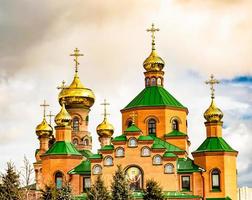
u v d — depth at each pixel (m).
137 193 109.44
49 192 102.69
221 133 118.81
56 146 119.44
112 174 111.75
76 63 143.12
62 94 140.50
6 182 95.50
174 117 123.75
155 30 130.88
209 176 113.75
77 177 115.50
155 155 111.50
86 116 140.88
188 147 127.12
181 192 111.31
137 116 123.56
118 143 112.88
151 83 128.00
